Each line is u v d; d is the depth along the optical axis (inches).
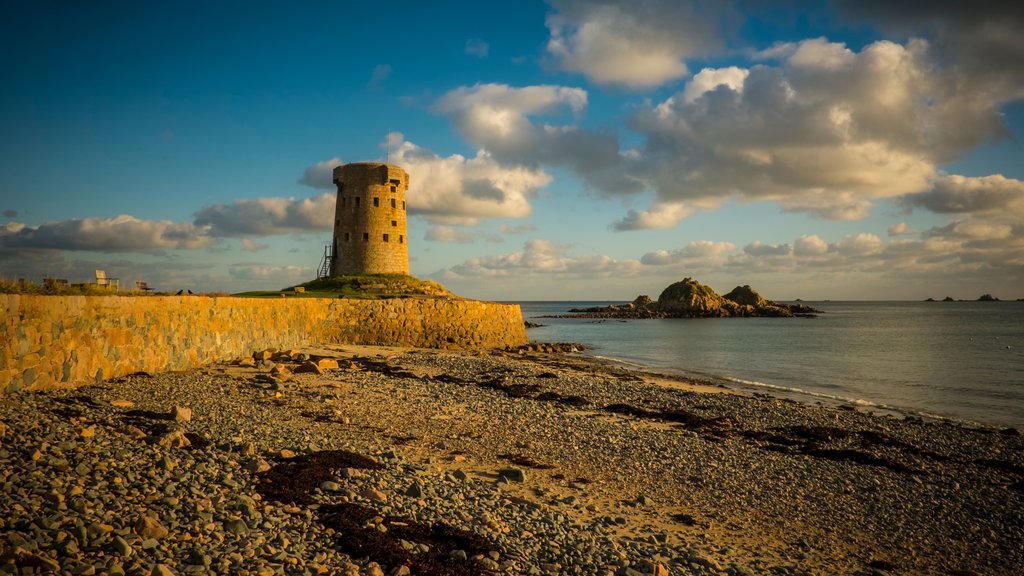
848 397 1369.3
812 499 564.4
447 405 871.1
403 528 351.6
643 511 486.3
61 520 274.2
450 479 487.5
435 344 2102.6
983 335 3649.1
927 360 2174.0
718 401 1128.2
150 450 409.4
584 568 343.6
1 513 270.8
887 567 424.8
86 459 365.4
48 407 493.0
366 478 438.0
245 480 390.9
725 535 452.8
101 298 704.4
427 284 2610.7
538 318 6560.0
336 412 725.9
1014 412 1202.0
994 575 428.5
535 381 1273.4
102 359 706.2
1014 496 613.9
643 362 2065.7
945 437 904.3
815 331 4116.6
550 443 690.2
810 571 399.9
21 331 551.8
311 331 1713.8
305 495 380.8
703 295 6904.5
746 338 3405.5
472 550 339.0
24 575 223.0
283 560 281.9
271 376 932.0
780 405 1137.4
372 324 1959.9
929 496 599.2
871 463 716.0
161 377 797.2
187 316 954.7
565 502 479.8
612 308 7682.1
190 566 258.4
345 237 2645.2
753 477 618.5
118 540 261.9
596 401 1071.6
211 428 532.7
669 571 358.3
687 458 672.4
